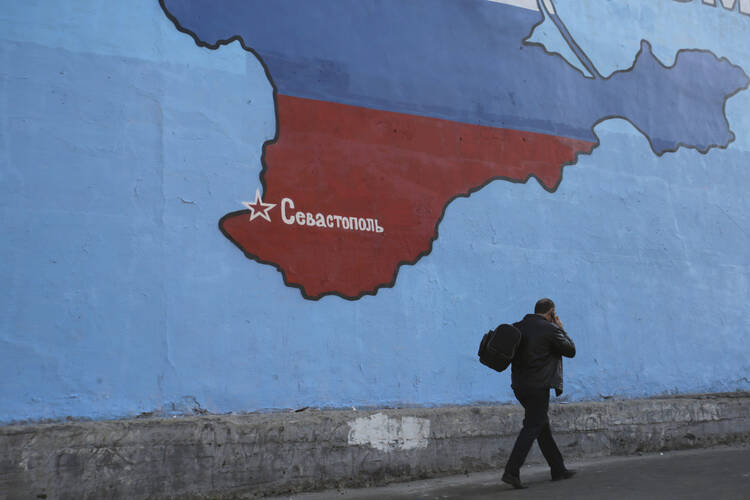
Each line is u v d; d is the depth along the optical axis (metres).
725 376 9.41
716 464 7.04
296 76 7.12
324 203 7.05
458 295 7.63
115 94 6.29
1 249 5.69
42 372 5.67
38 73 6.04
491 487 6.21
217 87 6.73
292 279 6.77
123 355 5.96
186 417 6.03
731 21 10.62
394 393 7.09
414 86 7.77
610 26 9.38
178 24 6.65
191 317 6.28
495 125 8.21
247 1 7.00
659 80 9.68
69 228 5.94
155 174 6.33
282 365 6.59
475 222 7.88
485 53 8.30
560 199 8.52
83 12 6.28
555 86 8.75
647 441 8.19
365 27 7.59
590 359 8.35
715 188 9.89
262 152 6.83
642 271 8.98
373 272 7.19
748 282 9.92
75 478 5.32
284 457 6.10
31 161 5.90
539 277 8.19
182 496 5.66
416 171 7.61
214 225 6.50
